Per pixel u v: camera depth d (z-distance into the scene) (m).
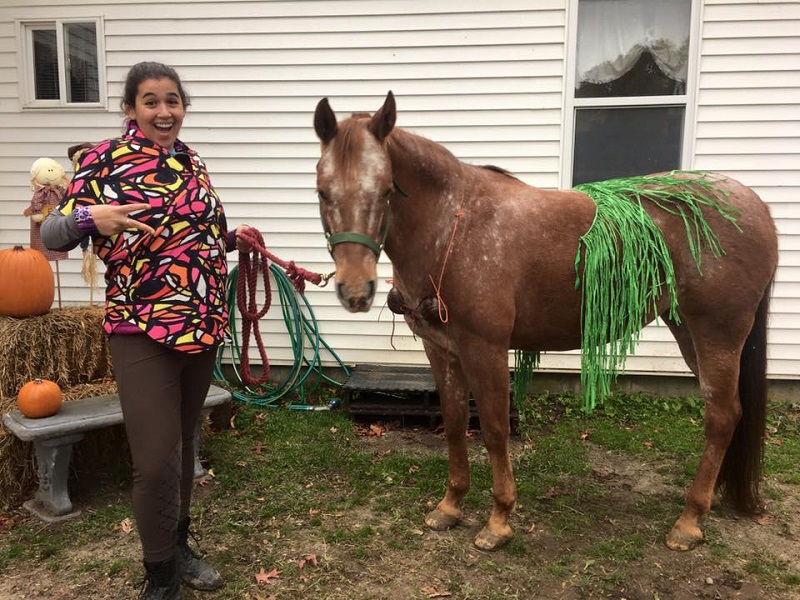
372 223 1.81
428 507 2.75
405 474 3.10
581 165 4.18
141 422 1.72
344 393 4.19
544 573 2.25
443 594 2.12
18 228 4.62
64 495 2.68
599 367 2.34
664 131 4.07
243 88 4.31
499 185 2.31
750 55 3.89
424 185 2.14
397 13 4.12
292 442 3.52
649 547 2.43
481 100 4.14
